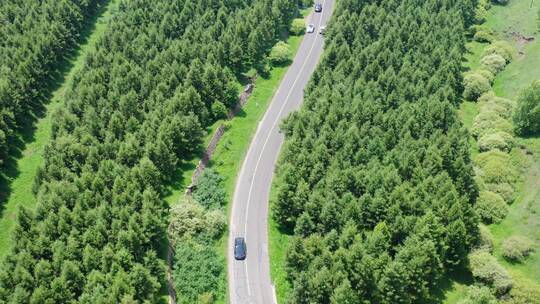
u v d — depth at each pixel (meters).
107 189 118.75
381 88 153.12
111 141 132.50
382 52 161.00
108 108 141.62
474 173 130.50
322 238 113.69
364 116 140.00
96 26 191.75
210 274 112.38
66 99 148.88
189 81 149.88
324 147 129.00
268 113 158.50
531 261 118.81
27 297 99.94
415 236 110.56
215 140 145.62
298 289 103.56
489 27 197.12
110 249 105.19
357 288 104.94
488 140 144.62
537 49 177.38
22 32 169.50
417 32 173.00
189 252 115.31
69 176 123.94
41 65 159.62
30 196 131.88
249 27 174.25
